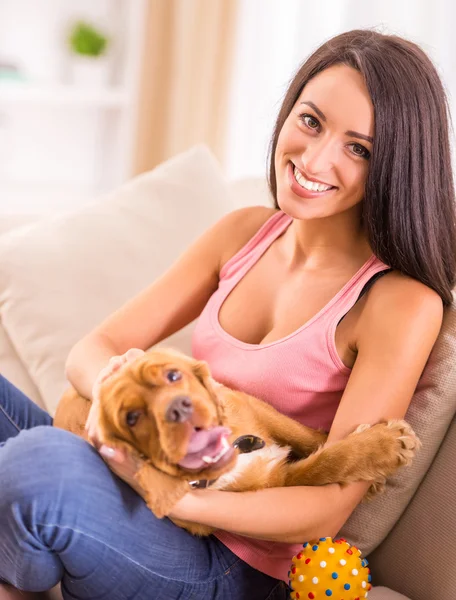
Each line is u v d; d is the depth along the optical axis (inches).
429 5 110.4
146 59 139.1
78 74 143.6
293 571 46.9
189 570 49.0
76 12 147.7
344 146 52.2
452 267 55.0
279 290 58.3
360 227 56.5
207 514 46.1
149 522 47.0
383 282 54.3
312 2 125.0
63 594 48.9
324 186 53.4
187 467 42.5
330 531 50.0
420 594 55.0
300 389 54.2
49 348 71.4
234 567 51.0
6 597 48.5
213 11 130.6
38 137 151.3
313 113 52.7
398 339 51.4
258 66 133.1
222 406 46.7
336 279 56.1
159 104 142.2
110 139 154.6
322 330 53.8
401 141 51.2
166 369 44.1
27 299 72.7
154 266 75.4
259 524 47.3
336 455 49.2
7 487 43.8
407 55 51.9
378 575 57.7
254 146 136.0
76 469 44.4
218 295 60.6
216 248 63.6
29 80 141.3
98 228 76.5
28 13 145.0
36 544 44.4
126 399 43.3
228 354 56.7
